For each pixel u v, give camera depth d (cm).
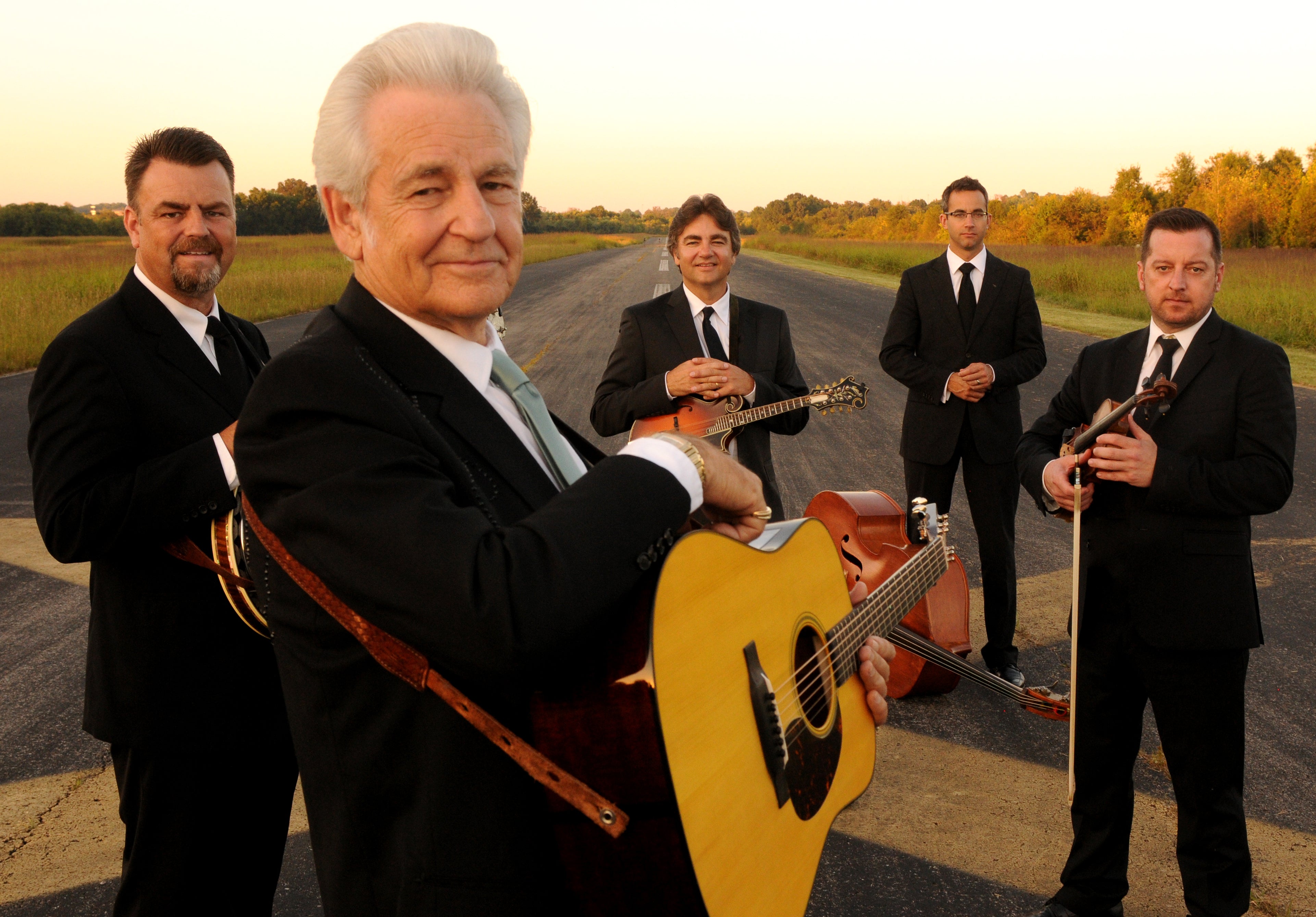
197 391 196
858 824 289
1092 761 239
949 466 411
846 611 169
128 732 181
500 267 114
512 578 86
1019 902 253
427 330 113
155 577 181
